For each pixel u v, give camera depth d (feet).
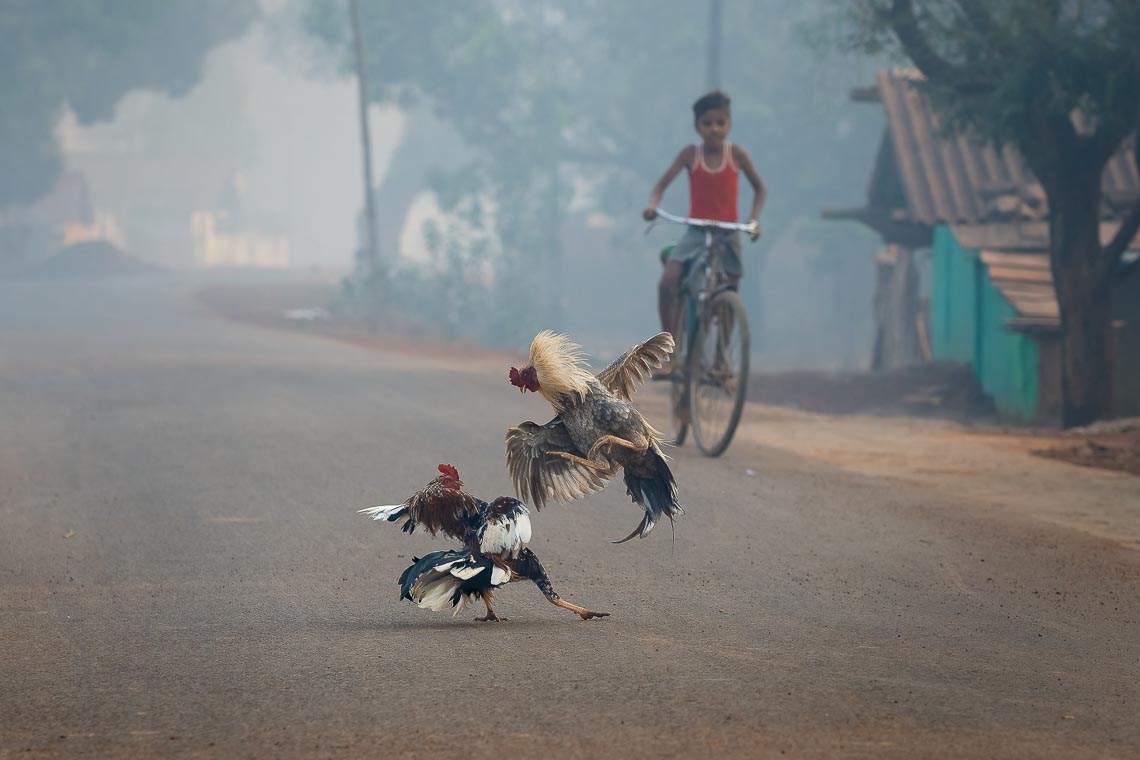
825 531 123.85
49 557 111.04
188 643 81.10
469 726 62.85
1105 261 247.29
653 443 83.71
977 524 129.18
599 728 62.54
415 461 161.68
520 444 84.17
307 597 95.50
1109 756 60.18
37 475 154.61
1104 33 224.33
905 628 87.35
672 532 118.11
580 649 78.48
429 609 91.15
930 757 59.16
